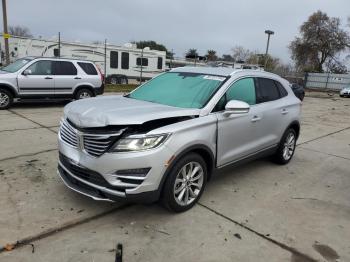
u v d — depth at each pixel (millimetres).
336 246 3697
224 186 5176
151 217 4055
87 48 28656
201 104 4496
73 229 3705
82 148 3830
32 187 4684
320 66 51031
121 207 4242
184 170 4094
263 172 5949
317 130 10773
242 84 5121
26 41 26328
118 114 3807
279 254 3486
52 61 12469
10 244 3367
